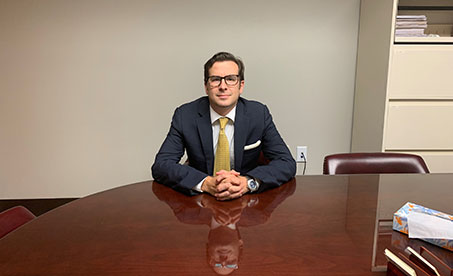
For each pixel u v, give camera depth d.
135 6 2.38
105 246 0.73
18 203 2.62
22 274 0.63
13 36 2.38
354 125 2.60
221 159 1.42
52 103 2.50
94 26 2.39
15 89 2.46
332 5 2.43
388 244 0.75
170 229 0.82
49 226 0.83
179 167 1.13
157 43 2.44
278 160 1.27
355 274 0.64
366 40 2.36
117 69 2.47
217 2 2.39
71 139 2.57
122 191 1.09
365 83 2.40
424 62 2.11
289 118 2.61
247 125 1.43
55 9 2.35
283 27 2.45
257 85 2.54
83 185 2.65
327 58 2.51
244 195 1.05
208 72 1.39
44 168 2.60
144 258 0.69
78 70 2.46
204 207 0.96
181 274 0.63
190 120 1.41
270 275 0.63
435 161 2.27
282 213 0.91
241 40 2.46
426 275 0.58
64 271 0.64
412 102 2.18
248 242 0.75
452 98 2.16
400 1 2.43
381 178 1.23
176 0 2.38
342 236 0.78
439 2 2.42
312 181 1.19
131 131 2.58
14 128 2.52
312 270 0.65
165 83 2.51
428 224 0.76
